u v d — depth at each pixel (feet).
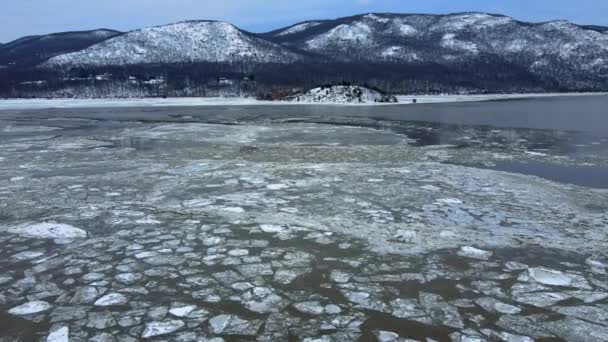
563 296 15.19
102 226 22.18
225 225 22.17
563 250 19.07
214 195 27.81
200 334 12.92
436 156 43.16
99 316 13.96
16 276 16.81
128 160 41.11
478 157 42.63
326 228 21.62
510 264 17.62
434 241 19.94
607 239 20.39
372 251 18.85
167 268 17.37
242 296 15.16
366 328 13.23
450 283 16.07
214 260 18.07
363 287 15.75
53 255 18.69
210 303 14.71
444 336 12.81
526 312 14.17
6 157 43.55
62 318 13.84
